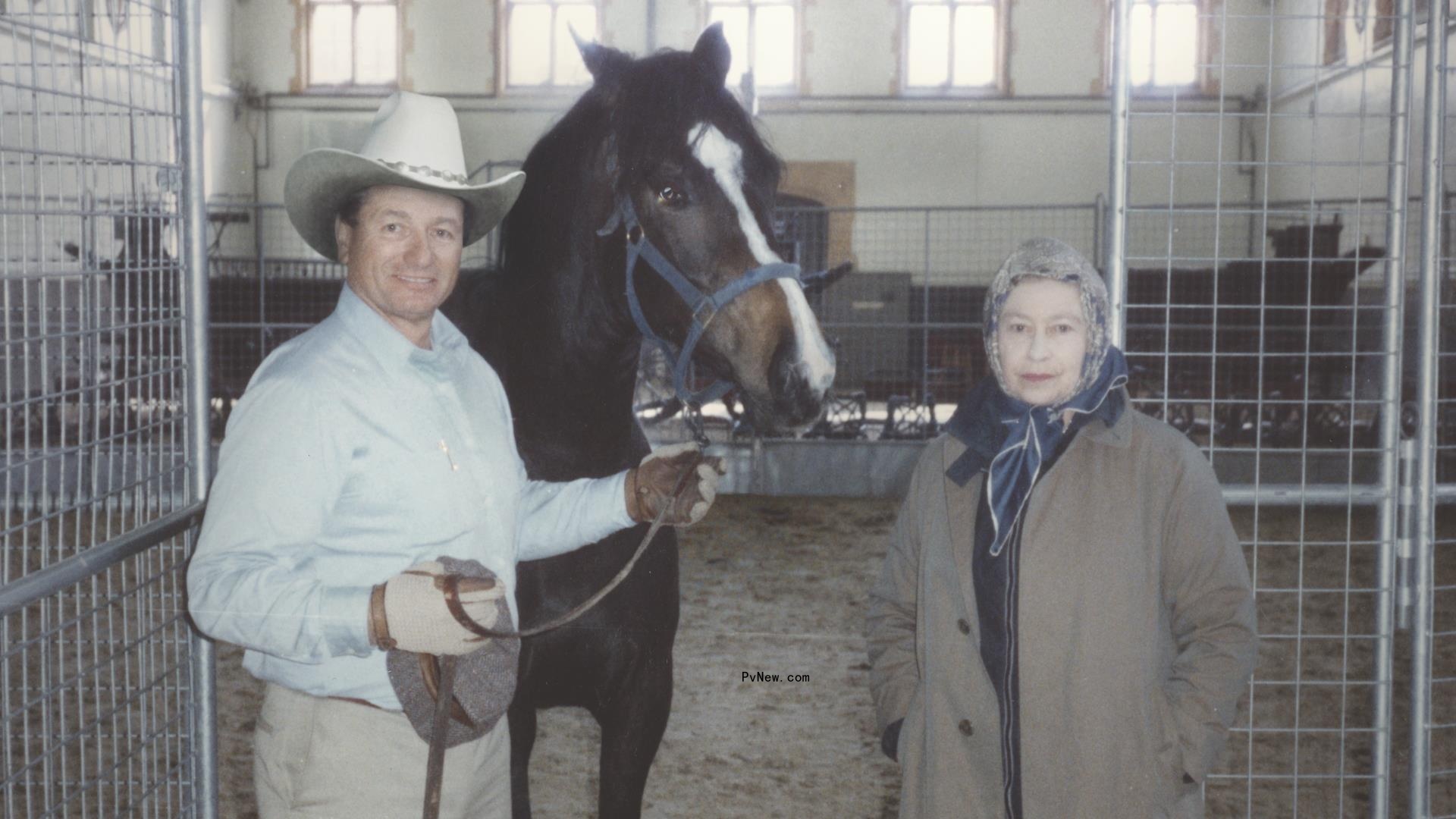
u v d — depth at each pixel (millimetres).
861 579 5844
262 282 10141
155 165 1873
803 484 8094
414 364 1539
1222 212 2180
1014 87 15930
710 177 1921
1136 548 1522
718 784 3264
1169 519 1543
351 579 1471
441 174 1554
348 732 1494
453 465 1530
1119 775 1495
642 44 16188
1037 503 1534
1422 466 2238
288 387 1441
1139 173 15016
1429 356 2225
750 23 16109
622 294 2059
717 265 1923
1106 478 1537
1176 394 10297
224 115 15883
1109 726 1495
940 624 1588
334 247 1696
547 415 2170
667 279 1951
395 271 1518
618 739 2199
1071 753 1505
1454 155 9438
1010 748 1552
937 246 15438
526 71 16328
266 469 1406
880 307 13820
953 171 16047
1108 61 15742
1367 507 7422
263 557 1397
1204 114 2166
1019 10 15836
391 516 1483
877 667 1721
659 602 2217
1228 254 14875
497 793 1675
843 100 16078
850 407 9617
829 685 4176
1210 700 1503
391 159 1544
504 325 2209
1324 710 3861
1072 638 1511
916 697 1655
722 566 6078
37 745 3361
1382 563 2264
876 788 3242
